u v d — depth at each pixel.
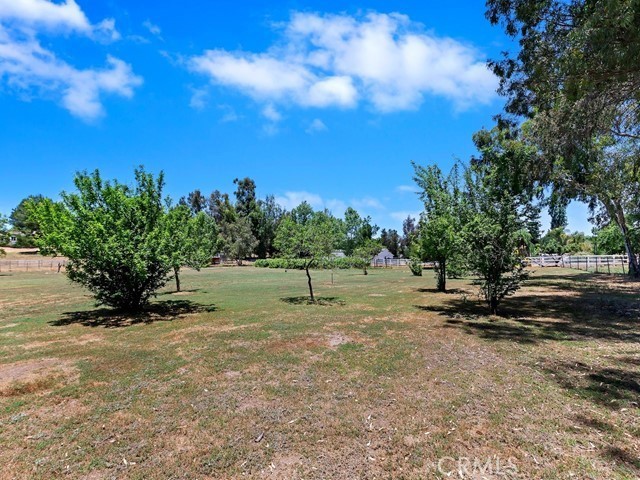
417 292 16.73
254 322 9.38
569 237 59.56
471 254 10.43
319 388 4.82
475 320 9.51
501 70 10.48
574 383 4.93
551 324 8.96
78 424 3.90
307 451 3.34
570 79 7.35
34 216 10.43
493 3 9.48
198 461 3.20
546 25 8.48
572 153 13.82
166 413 4.14
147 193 10.89
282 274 34.16
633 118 11.61
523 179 18.83
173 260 11.09
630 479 2.87
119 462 3.21
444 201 15.20
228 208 70.25
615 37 5.98
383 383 4.97
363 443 3.47
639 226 25.25
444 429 3.70
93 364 5.97
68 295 16.86
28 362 6.10
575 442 3.43
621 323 9.05
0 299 15.34
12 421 3.98
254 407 4.27
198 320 9.88
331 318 9.87
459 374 5.31
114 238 9.88
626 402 4.29
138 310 11.44
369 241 49.75
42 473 3.07
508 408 4.16
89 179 10.07
